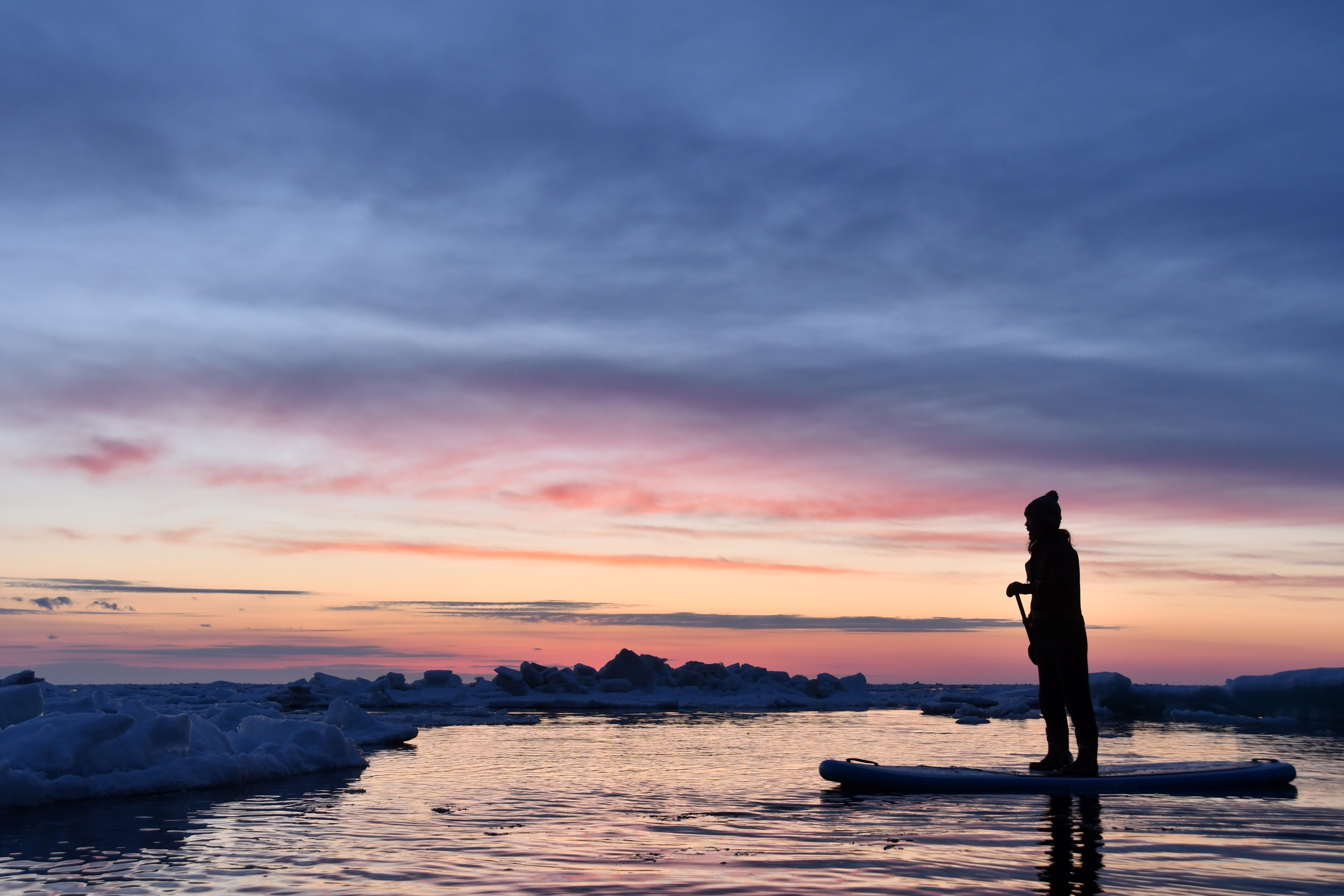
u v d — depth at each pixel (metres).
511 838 4.54
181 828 4.89
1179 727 16.20
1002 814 5.30
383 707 25.78
